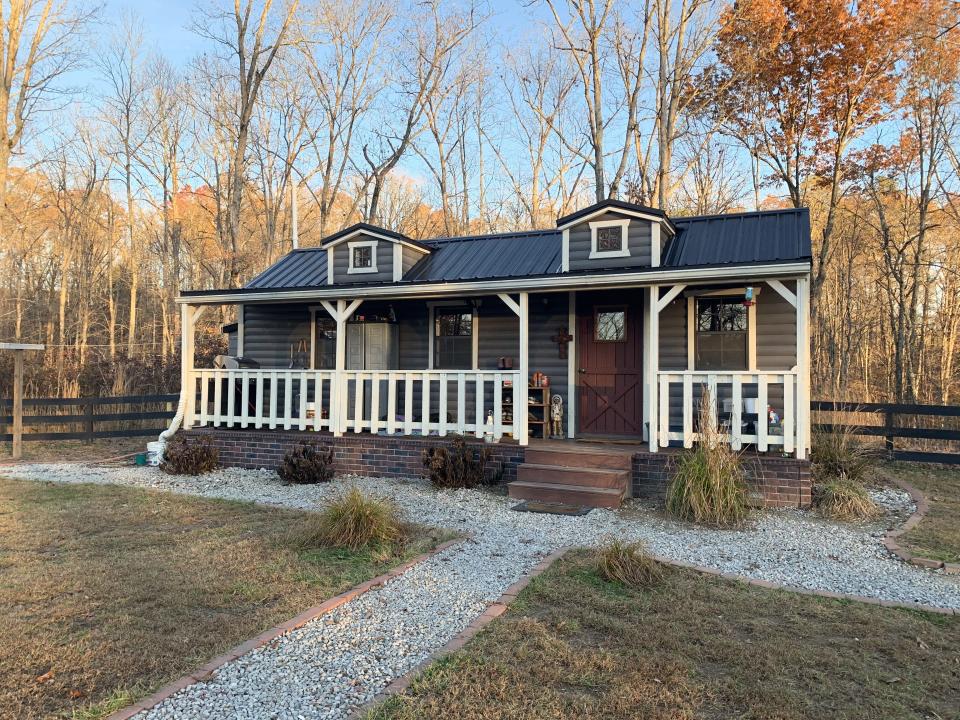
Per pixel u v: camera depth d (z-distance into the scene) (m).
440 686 3.33
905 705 3.21
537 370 10.64
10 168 26.00
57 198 28.44
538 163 27.56
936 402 20.45
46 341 26.78
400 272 11.34
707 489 6.99
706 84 20.98
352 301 10.06
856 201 23.28
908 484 9.16
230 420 10.73
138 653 3.70
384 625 4.15
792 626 4.19
